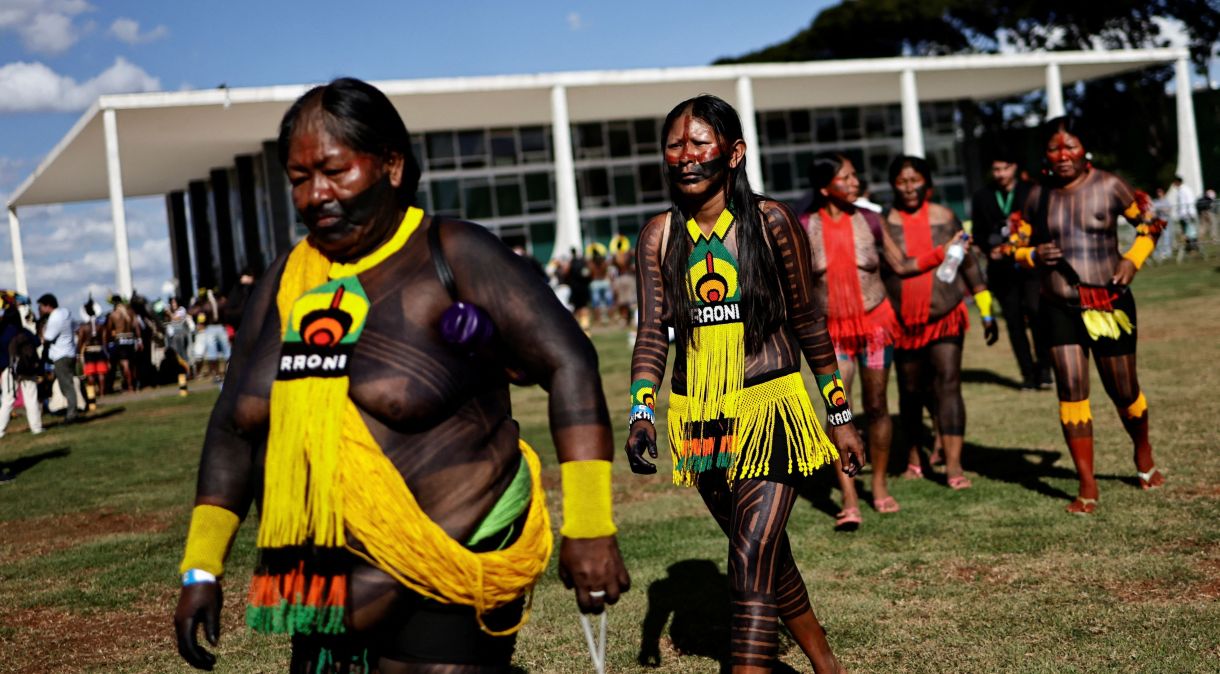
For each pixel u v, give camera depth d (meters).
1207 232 28.86
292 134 2.10
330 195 2.08
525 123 35.94
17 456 12.02
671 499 6.91
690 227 3.20
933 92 38.50
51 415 17.48
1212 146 48.62
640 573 5.15
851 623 4.20
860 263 5.92
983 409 9.53
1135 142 50.25
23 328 14.16
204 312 23.36
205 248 42.91
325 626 2.08
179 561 6.15
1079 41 51.12
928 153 40.06
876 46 53.88
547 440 9.85
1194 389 9.28
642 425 3.03
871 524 5.79
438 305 2.11
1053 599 4.30
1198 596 4.20
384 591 2.05
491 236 2.21
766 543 3.04
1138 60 37.75
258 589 2.11
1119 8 49.72
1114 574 4.56
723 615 4.46
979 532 5.42
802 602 3.24
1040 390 10.45
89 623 4.99
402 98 29.97
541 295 2.15
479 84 30.05
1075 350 5.62
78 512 8.01
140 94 27.92
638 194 36.97
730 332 3.15
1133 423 5.90
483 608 2.08
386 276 2.12
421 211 2.23
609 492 2.10
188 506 7.96
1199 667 3.50
